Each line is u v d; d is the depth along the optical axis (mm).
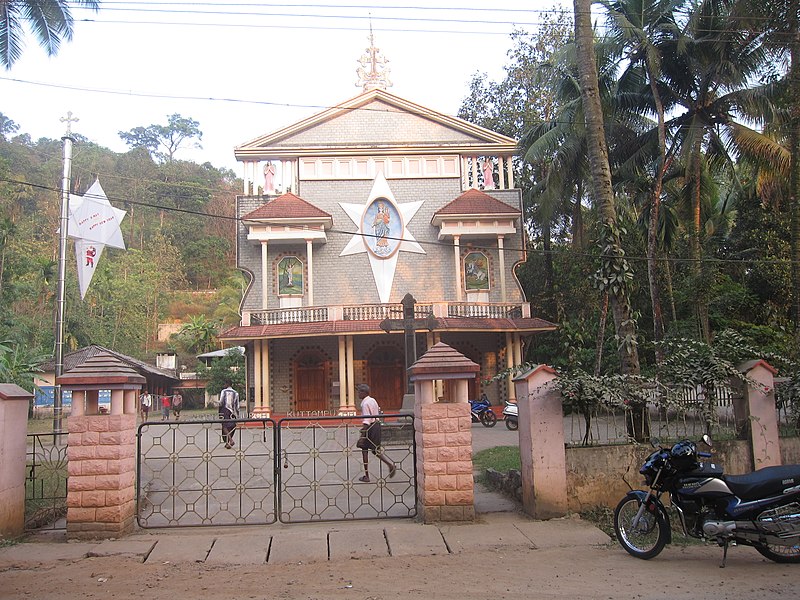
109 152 97750
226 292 77188
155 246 82438
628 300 12992
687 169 23875
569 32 38500
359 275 32219
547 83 30547
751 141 23156
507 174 33531
